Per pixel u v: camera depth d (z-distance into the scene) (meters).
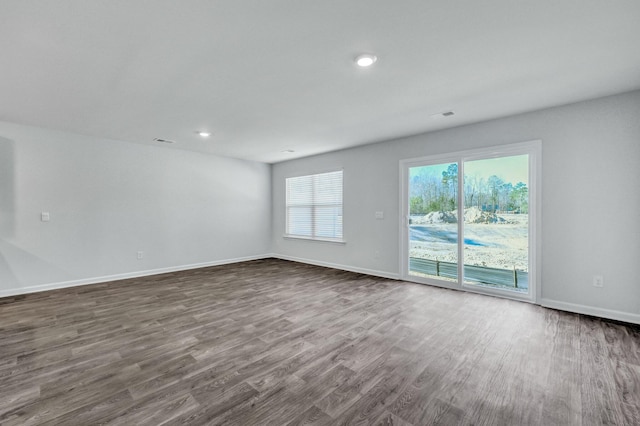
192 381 1.95
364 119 3.72
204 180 5.91
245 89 2.79
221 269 5.64
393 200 4.79
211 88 2.77
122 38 1.95
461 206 4.09
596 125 3.07
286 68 2.39
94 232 4.61
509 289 3.73
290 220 6.69
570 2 1.63
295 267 5.82
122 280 4.77
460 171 4.09
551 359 2.22
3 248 3.88
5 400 1.74
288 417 1.61
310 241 6.19
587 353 2.30
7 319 3.05
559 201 3.29
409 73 2.49
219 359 2.23
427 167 4.45
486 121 3.79
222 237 6.19
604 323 2.90
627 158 2.93
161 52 2.13
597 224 3.09
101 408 1.68
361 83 2.68
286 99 3.05
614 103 2.98
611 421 1.58
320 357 2.26
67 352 2.34
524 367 2.11
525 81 2.65
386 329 2.78
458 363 2.17
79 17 1.72
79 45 2.02
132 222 4.99
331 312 3.24
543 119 3.38
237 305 3.49
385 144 4.87
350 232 5.42
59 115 3.56
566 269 3.27
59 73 2.44
